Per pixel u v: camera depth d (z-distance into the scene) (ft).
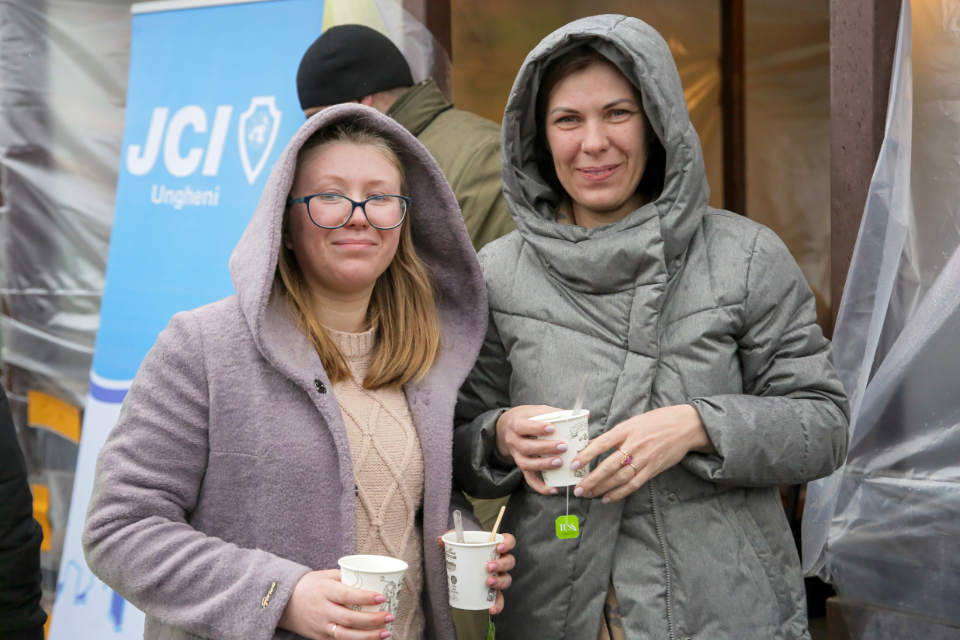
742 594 5.45
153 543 4.83
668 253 5.77
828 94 14.32
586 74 5.79
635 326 5.65
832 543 7.61
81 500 10.79
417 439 5.51
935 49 7.23
